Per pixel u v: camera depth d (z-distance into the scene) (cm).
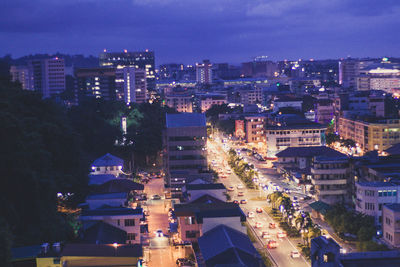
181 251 16262
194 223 16488
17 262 12506
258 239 17838
